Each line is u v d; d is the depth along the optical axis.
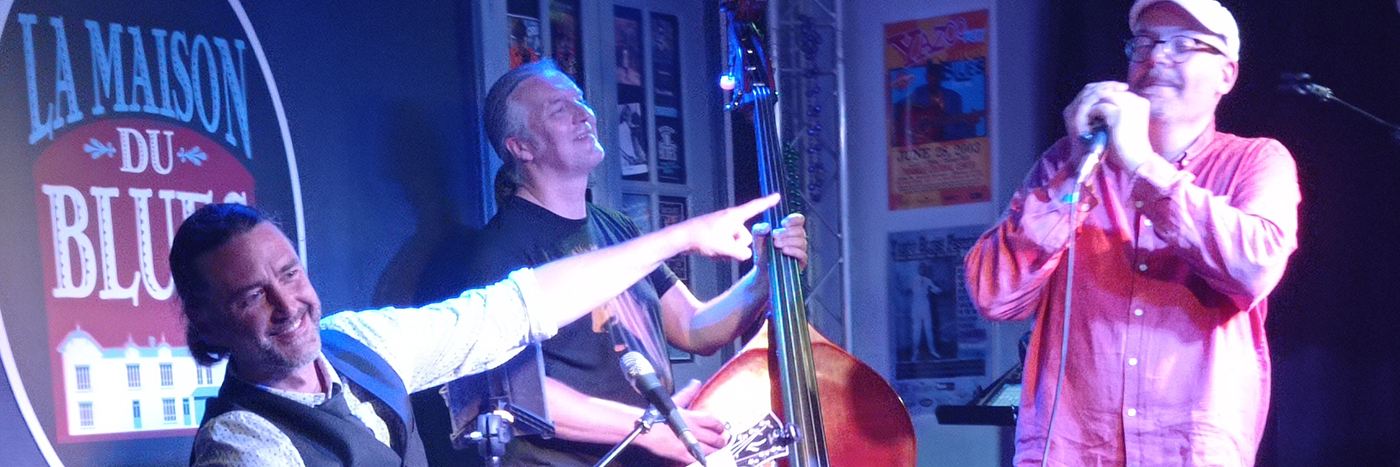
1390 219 3.77
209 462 1.77
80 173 2.54
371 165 3.11
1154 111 2.26
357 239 3.05
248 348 1.84
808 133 4.55
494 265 2.85
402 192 3.18
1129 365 2.22
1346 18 3.79
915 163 4.57
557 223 2.98
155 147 2.67
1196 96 2.24
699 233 2.33
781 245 2.69
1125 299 2.24
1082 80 4.16
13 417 2.40
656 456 2.80
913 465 2.63
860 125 4.64
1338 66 3.80
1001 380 3.32
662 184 3.96
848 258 4.52
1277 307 3.87
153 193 2.66
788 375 2.55
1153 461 2.20
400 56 3.21
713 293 4.08
